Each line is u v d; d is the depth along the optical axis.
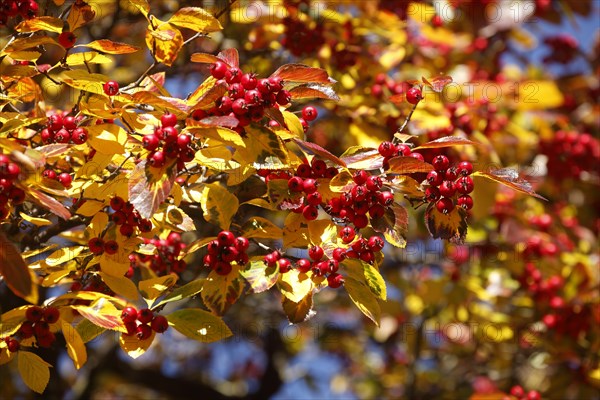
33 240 3.54
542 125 6.29
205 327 3.01
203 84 3.01
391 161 2.87
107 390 8.32
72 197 3.17
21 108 4.45
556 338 5.74
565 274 5.83
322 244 3.00
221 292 2.92
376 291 2.96
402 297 6.54
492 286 5.73
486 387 7.20
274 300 6.22
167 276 3.08
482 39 6.43
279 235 3.06
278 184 2.96
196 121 2.70
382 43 5.37
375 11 4.99
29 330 2.89
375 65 4.73
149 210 2.68
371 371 8.39
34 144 3.40
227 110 2.85
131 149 3.14
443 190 2.96
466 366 7.42
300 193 2.98
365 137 4.34
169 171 2.75
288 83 3.06
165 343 8.78
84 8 3.39
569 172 6.34
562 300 5.63
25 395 6.61
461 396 7.20
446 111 4.51
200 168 3.35
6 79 3.30
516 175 2.97
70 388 7.40
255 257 2.97
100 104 3.22
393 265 6.59
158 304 2.98
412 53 5.45
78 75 3.02
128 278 3.36
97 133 3.01
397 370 7.98
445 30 5.85
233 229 3.44
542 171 6.38
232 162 2.96
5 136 3.06
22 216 2.99
